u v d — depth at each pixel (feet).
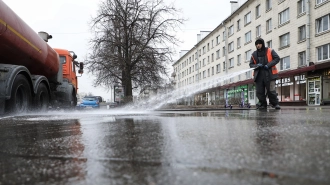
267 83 22.75
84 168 4.37
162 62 70.59
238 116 14.92
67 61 37.83
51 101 29.19
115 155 5.18
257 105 24.39
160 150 5.44
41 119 16.40
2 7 19.29
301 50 77.15
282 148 5.19
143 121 12.64
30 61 25.04
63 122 13.58
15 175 4.13
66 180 3.82
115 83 76.43
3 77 19.58
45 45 27.96
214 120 12.06
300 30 78.59
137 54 69.21
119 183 3.60
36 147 6.38
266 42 96.07
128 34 69.36
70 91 35.88
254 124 9.77
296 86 80.94
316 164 4.00
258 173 3.69
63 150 5.88
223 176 3.63
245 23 112.88
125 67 67.87
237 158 4.51
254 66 22.81
